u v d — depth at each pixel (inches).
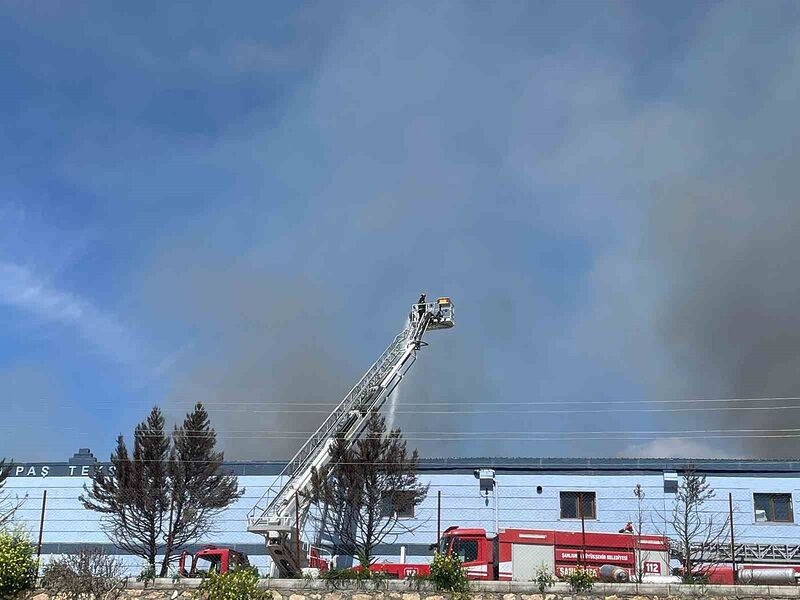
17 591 1242.0
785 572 1280.8
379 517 1680.6
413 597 1179.9
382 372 1889.8
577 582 1169.4
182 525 1663.4
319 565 1593.3
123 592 1229.7
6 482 1891.0
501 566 1299.2
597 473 1779.0
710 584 1197.7
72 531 1851.6
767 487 1736.0
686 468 1742.1
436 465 1802.4
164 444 1705.2
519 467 1793.8
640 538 1339.8
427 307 1999.3
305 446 1734.7
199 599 1200.8
